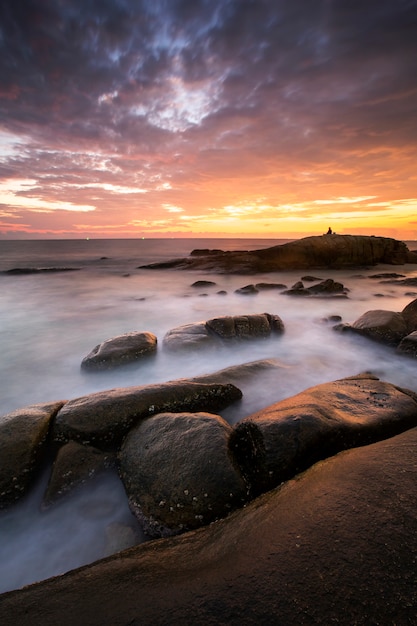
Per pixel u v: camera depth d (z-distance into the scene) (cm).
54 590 196
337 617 155
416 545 189
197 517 271
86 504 339
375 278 2172
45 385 665
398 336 778
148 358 693
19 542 313
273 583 176
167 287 1961
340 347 845
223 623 157
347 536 201
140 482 312
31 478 343
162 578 196
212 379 547
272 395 552
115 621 167
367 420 359
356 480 256
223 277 2355
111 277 2414
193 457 304
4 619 178
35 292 1833
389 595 163
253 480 299
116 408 400
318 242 2791
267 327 856
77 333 1059
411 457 279
